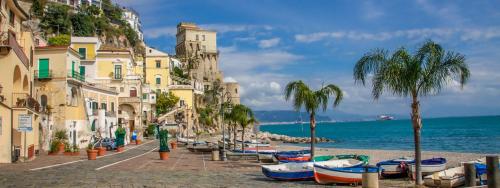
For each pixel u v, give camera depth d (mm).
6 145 33125
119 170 31828
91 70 82625
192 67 165000
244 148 58625
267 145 71000
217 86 153375
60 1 128250
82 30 116625
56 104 53969
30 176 25797
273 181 27156
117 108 76125
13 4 38438
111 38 128250
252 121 55781
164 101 114250
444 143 94688
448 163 42531
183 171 32719
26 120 33000
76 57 59875
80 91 58812
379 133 166750
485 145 85062
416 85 23281
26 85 41031
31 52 43688
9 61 33656
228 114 59812
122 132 60844
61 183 23203
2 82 33594
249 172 32625
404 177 29953
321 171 25766
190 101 125938
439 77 22938
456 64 22750
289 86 35281
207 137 116688
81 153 48719
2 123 32719
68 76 55062
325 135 163625
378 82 23656
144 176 27969
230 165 39125
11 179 24250
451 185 23891
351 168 26516
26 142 36875
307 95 34656
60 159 39438
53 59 54781
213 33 182750
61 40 91375
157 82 122500
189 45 177625
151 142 81250
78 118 57438
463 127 180875
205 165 38719
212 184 24719
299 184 25953
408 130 184375
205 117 140500
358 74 24094
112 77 85875
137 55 122500
